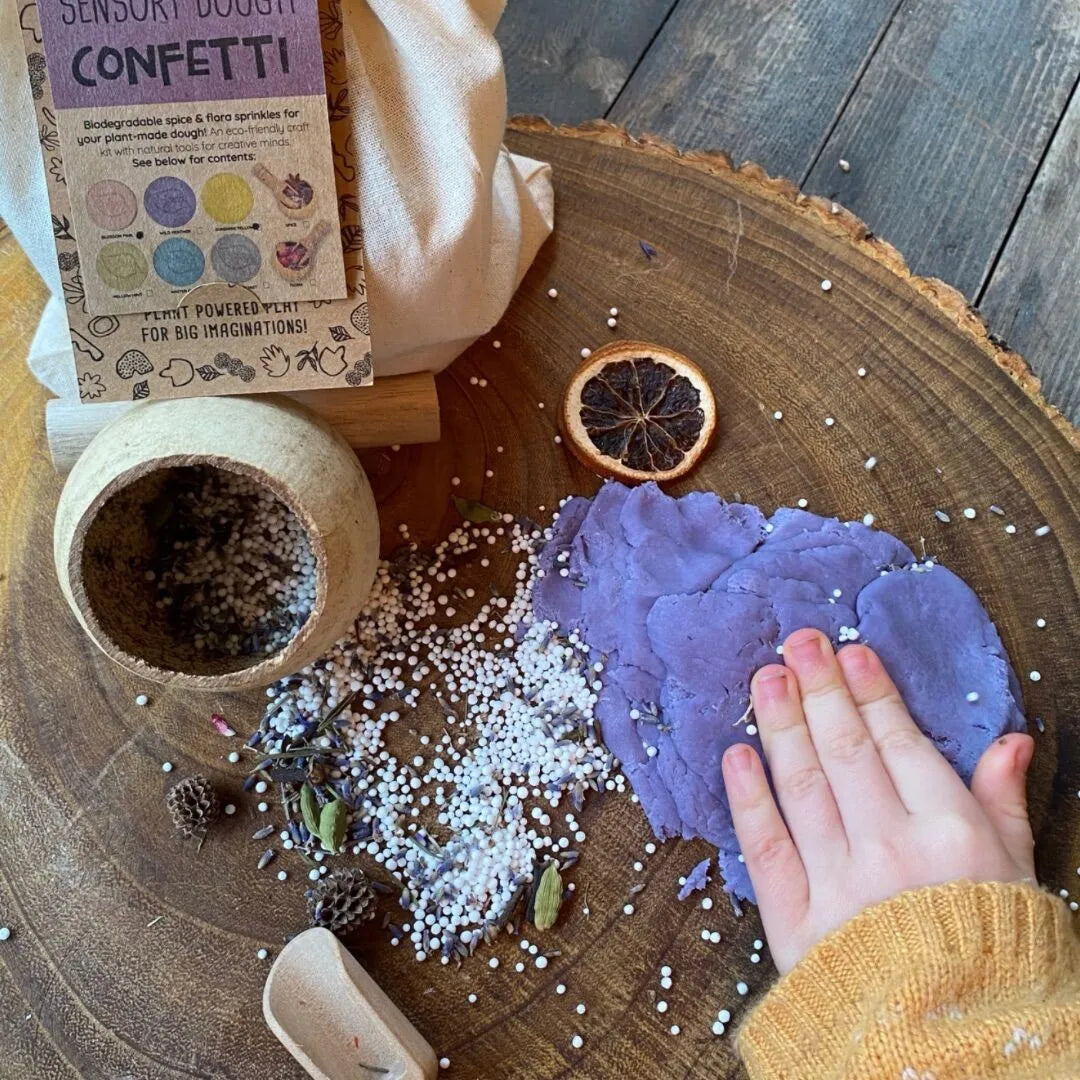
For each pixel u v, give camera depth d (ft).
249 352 1.08
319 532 1.00
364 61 1.06
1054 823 1.19
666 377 1.26
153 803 1.19
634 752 1.21
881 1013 0.90
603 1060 1.15
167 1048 1.14
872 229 1.62
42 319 1.21
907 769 1.09
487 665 1.25
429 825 1.21
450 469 1.28
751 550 1.23
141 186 1.02
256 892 1.18
